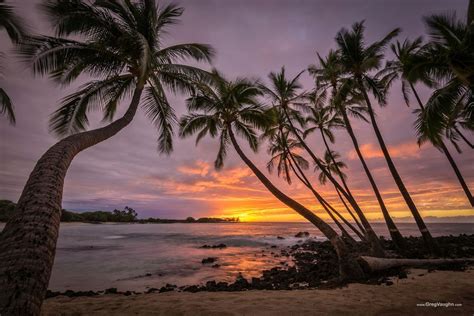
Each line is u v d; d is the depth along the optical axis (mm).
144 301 5867
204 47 9031
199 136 14516
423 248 14680
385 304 4875
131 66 7801
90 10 6797
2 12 7691
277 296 5891
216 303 5383
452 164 15125
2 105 9555
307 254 18141
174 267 14430
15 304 2221
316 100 17594
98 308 5336
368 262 8289
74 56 7047
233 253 20578
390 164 13477
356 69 13883
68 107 7109
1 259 2428
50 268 2652
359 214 13000
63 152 3934
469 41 7988
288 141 22016
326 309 4672
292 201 10219
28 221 2711
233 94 11789
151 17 7953
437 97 9008
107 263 15867
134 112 7344
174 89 9180
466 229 60594
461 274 7520
